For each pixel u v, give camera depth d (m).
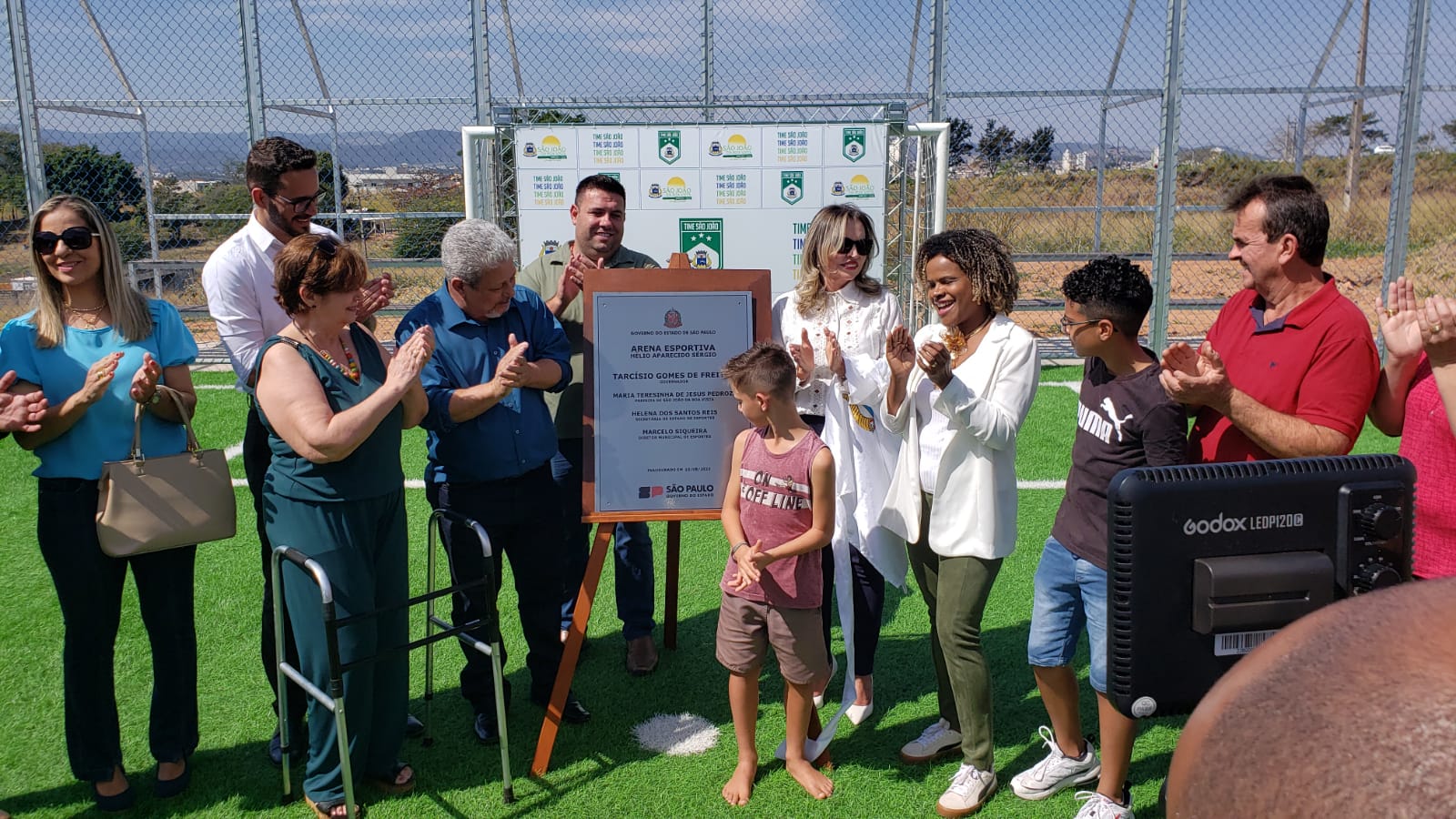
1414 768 0.42
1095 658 2.93
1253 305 2.91
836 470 3.55
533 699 3.91
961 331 3.18
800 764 3.41
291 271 2.89
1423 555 2.57
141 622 4.66
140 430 3.09
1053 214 13.30
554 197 7.69
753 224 7.75
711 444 3.58
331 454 2.85
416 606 4.92
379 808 3.26
